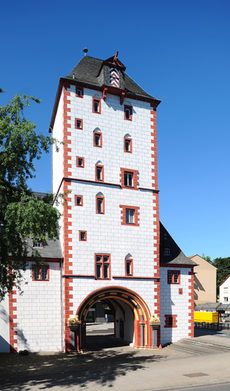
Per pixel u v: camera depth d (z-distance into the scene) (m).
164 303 37.84
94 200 34.69
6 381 21.67
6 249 22.61
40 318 32.22
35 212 20.67
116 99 37.72
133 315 37.22
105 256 34.38
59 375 23.08
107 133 36.59
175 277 39.28
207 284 76.00
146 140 38.56
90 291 33.00
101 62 40.47
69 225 33.19
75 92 35.75
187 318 38.72
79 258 33.06
